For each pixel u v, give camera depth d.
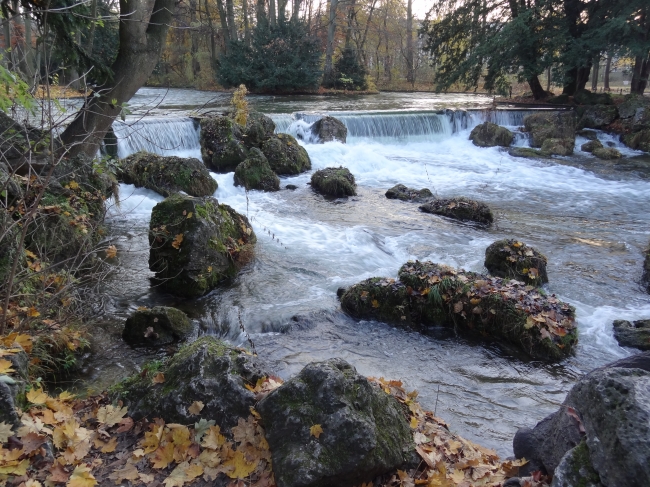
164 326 5.58
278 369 5.16
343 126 17.09
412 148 18.33
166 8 9.54
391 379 5.05
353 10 41.75
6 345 3.76
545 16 22.05
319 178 12.65
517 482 2.89
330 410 2.89
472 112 20.11
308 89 32.28
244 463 2.98
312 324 6.11
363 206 11.45
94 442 3.23
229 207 8.26
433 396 4.78
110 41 17.80
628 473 2.07
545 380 5.13
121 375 4.87
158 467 3.05
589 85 45.81
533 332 5.64
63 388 4.51
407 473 3.08
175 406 3.33
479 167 15.81
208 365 3.49
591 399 2.44
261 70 31.08
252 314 6.25
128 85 9.22
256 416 3.14
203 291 6.74
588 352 5.65
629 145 18.53
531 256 7.44
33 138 6.05
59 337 4.79
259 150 13.36
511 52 21.72
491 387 4.98
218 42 39.50
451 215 10.65
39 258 5.36
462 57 24.98
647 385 2.31
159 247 6.79
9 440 2.86
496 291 6.04
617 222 10.73
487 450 3.77
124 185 11.50
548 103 23.66
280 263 7.98
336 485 2.77
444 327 6.12
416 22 47.78
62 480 2.85
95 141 8.72
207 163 13.77
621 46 20.08
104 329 5.70
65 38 7.65
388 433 3.09
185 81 34.78
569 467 2.32
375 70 45.56
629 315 6.52
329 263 8.05
